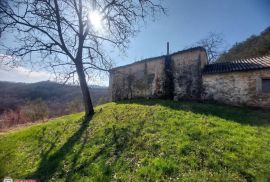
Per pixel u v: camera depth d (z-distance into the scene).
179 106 14.38
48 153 10.04
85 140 10.27
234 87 15.35
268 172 5.71
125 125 10.84
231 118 11.04
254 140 7.71
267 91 13.74
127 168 6.89
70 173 7.45
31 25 14.18
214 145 7.40
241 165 6.10
